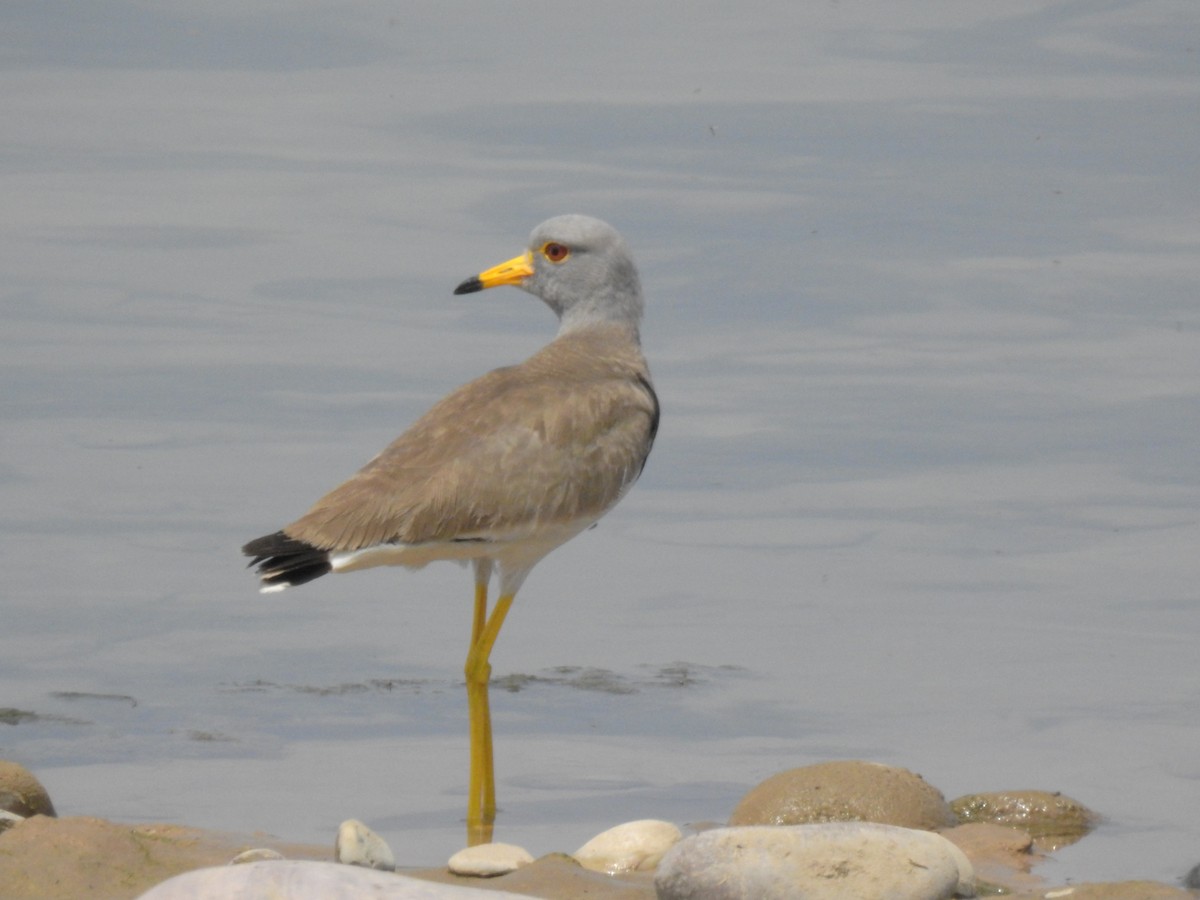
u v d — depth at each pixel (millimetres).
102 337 18562
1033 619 13492
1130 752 11242
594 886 8555
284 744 11273
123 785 10555
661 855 9211
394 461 10273
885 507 15477
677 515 15406
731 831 8211
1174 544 14695
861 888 8141
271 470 15656
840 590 14047
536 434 10461
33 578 13828
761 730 11578
